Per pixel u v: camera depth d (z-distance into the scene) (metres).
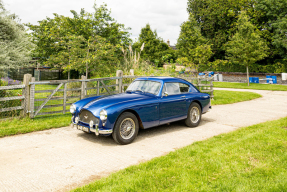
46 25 19.56
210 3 38.69
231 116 8.23
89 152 4.43
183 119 6.45
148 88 5.94
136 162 3.91
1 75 10.56
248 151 4.12
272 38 31.19
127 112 4.95
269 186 2.87
